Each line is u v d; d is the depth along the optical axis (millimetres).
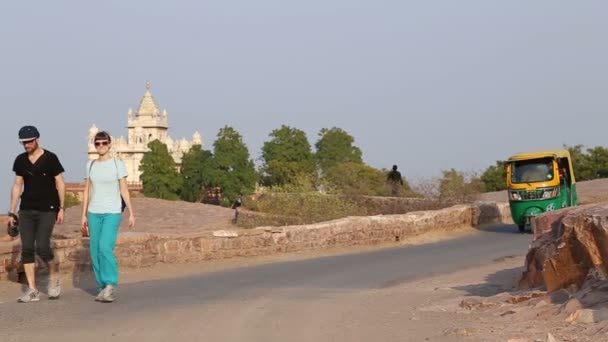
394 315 10227
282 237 19953
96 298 11258
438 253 20781
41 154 11312
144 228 29453
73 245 14227
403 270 16688
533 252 11859
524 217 28031
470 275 15742
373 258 19422
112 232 11289
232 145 74750
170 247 16750
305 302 11375
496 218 33375
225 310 10500
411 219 25484
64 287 12836
